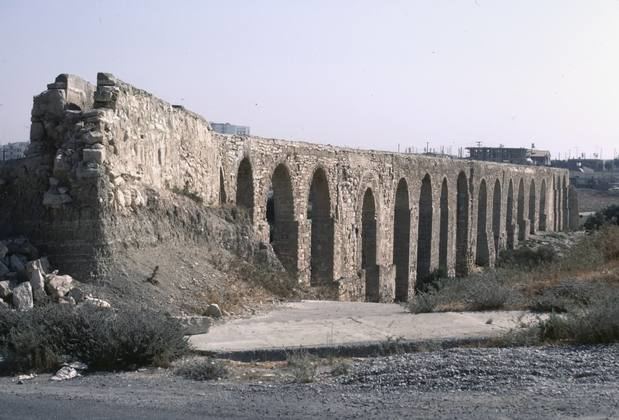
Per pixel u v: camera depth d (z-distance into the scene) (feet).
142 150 60.70
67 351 40.22
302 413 28.86
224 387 34.99
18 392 33.58
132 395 32.86
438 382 34.24
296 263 95.61
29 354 39.37
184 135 70.49
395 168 132.16
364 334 49.55
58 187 53.16
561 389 32.07
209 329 50.11
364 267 123.44
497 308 60.64
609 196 383.24
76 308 43.80
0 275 48.62
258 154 88.07
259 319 55.62
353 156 114.21
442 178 159.02
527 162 364.38
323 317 57.16
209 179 77.15
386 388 33.81
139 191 59.21
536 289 66.80
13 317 41.75
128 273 53.06
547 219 268.00
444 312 59.36
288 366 41.32
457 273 174.40
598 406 28.76
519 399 30.32
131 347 39.78
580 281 67.21
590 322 44.57
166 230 61.77
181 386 35.22
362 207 120.16
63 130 54.80
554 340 45.37
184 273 58.85
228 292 60.75
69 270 51.78
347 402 30.89
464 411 28.55
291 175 95.40
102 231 52.39
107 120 54.75
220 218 72.28
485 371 35.91
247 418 28.14
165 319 43.60
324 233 106.11
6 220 53.62
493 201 202.69
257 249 73.77
